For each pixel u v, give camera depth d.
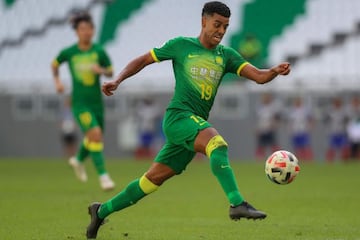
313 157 102.31
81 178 59.94
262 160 102.00
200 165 95.94
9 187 60.25
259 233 32.94
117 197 28.50
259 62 111.12
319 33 113.00
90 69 53.41
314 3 115.69
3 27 128.75
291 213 41.44
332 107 100.50
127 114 110.19
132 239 30.97
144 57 27.84
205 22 27.84
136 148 109.62
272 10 115.56
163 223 37.03
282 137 103.19
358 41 110.88
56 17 127.31
